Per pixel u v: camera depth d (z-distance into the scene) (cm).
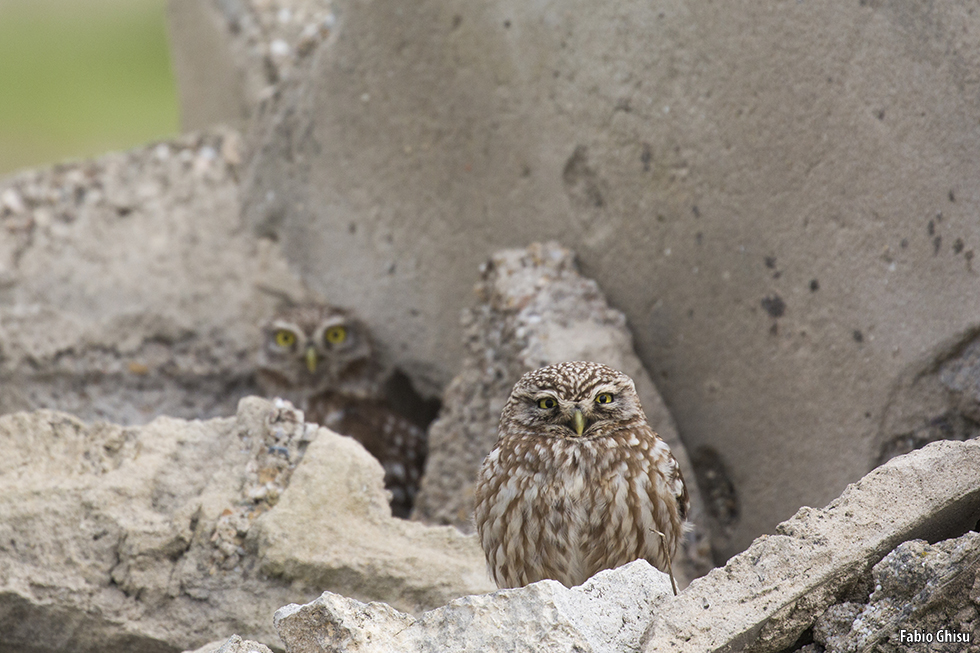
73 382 1285
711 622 582
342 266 1271
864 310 834
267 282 1355
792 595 593
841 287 847
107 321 1309
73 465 809
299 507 779
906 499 631
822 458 880
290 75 1284
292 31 1484
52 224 1351
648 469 779
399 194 1197
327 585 760
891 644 578
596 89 998
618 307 1031
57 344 1280
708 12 902
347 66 1199
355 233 1248
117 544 765
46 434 816
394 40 1147
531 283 1031
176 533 766
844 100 825
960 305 771
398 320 1238
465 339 1077
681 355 988
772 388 914
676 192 959
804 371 885
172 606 757
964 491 626
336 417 1245
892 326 816
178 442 823
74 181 1388
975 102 749
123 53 3194
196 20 1577
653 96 956
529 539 773
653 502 775
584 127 1016
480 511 795
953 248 771
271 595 758
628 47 964
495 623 564
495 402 1035
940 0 762
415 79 1142
